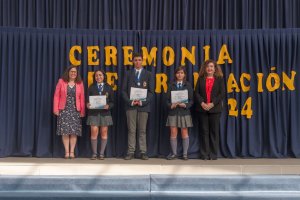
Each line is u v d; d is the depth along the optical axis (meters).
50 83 6.92
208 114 6.71
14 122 6.90
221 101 6.67
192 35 6.97
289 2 7.01
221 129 6.96
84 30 6.97
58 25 7.00
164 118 6.96
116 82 7.00
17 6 6.96
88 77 6.96
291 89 6.91
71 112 6.56
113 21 7.00
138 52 7.01
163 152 6.97
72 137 6.70
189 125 6.59
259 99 6.93
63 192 5.61
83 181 5.70
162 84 6.97
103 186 5.69
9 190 5.68
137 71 6.66
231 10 7.03
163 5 7.02
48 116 6.91
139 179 5.70
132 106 6.60
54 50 6.94
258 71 6.93
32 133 6.91
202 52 6.96
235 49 6.95
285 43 6.95
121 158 6.87
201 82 6.66
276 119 6.91
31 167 6.07
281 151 6.94
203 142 6.73
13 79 6.91
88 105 6.55
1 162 6.40
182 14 7.02
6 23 6.95
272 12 7.03
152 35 6.98
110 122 6.67
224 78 6.97
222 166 6.11
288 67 6.93
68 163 6.27
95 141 6.64
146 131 6.93
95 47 6.96
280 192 5.62
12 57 6.91
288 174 6.04
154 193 5.56
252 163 6.37
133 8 6.99
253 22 7.03
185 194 5.50
